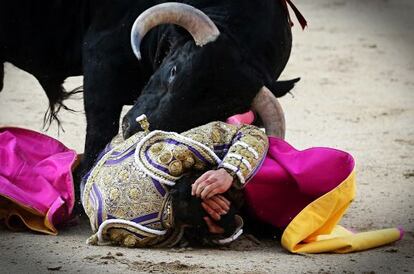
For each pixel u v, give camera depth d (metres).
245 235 9.59
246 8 9.67
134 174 9.00
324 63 21.84
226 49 9.17
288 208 9.36
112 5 10.59
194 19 9.16
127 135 9.47
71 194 9.87
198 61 9.11
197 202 8.75
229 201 9.02
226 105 9.24
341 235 9.61
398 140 15.13
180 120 9.21
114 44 10.59
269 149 9.35
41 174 10.02
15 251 8.99
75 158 10.27
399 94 18.91
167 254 8.91
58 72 11.58
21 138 10.55
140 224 8.95
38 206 9.69
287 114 16.98
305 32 25.69
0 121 16.03
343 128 15.96
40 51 11.33
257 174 9.16
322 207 9.09
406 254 9.20
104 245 9.17
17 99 17.81
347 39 24.88
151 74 10.65
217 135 9.09
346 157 9.15
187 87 9.14
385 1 31.11
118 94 10.67
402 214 10.85
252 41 9.59
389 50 23.61
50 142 10.62
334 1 31.27
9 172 9.87
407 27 26.95
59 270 8.41
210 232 8.98
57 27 11.16
